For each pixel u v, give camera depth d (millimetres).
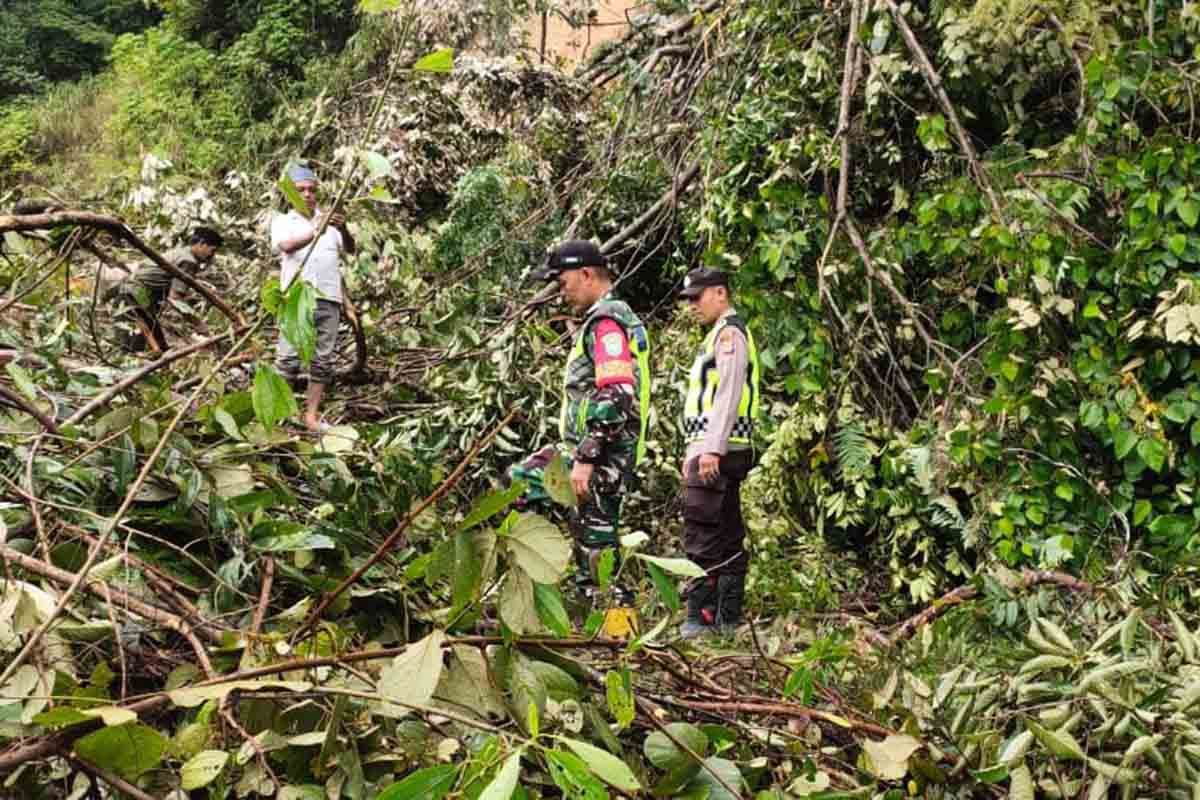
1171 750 2512
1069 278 5465
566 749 2184
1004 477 5453
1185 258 5102
